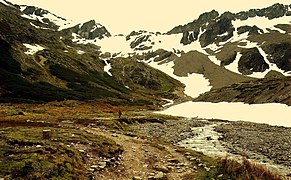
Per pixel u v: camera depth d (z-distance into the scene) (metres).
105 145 32.38
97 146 30.94
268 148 46.28
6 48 173.50
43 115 76.69
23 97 122.62
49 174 19.91
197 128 76.25
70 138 32.28
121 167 25.98
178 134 61.31
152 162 29.08
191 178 23.81
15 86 130.38
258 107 120.12
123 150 32.81
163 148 38.31
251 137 59.06
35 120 60.19
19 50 186.50
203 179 22.80
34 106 108.81
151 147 38.00
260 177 21.30
